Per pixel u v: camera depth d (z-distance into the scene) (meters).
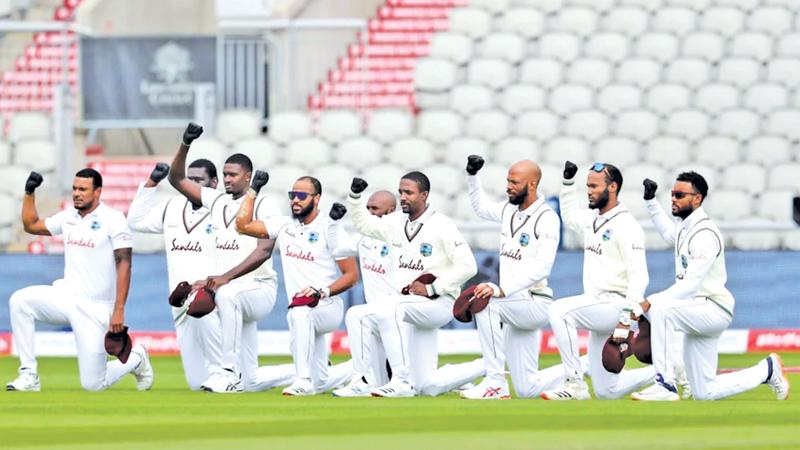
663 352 25.89
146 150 54.09
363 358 27.16
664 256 40.03
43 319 28.55
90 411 23.53
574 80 54.75
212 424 21.28
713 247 25.64
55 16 59.38
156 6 56.53
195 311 27.81
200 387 29.38
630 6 57.53
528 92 53.72
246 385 29.11
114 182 52.16
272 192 48.53
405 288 27.19
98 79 52.44
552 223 26.86
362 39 58.16
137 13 56.50
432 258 27.41
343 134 52.31
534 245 26.94
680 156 51.22
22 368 28.47
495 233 42.50
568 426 21.08
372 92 56.75
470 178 28.25
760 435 19.91
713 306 25.97
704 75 55.19
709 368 26.36
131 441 19.03
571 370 26.70
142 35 52.44
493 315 27.19
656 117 52.72
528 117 52.44
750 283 40.81
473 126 52.22
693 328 25.94
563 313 26.48
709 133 53.00
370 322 27.09
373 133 52.22
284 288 40.34
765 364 26.55
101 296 28.50
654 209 27.81
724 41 56.66
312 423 21.42
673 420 22.03
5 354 41.06
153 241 46.16
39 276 40.84
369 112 54.09
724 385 26.38
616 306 26.55
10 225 48.62
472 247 42.53
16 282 40.84
